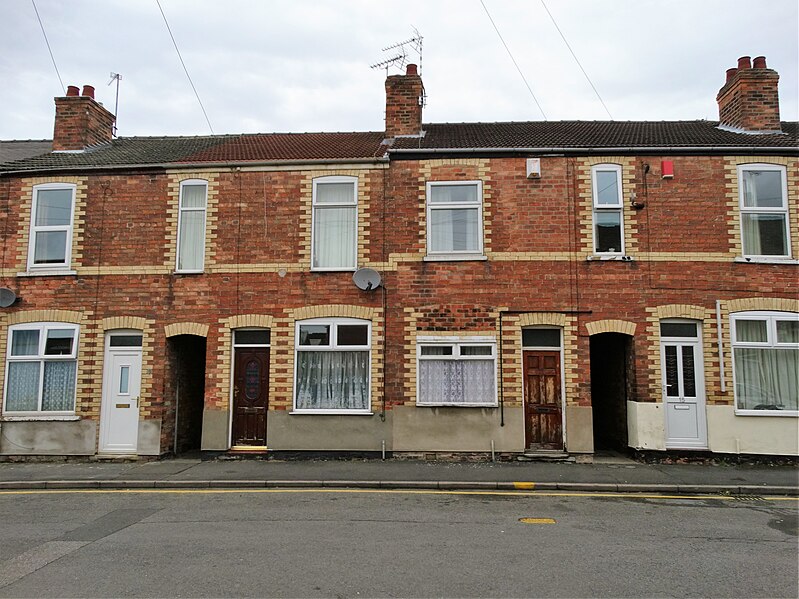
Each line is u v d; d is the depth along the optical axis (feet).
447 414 39.29
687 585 17.83
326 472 35.19
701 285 39.60
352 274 41.11
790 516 26.40
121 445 40.70
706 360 38.96
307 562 19.76
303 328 41.24
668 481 32.65
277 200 42.29
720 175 40.55
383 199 41.75
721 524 24.89
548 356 40.19
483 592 17.20
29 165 44.29
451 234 41.45
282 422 39.93
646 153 40.88
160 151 48.47
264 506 28.09
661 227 40.22
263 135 55.01
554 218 40.75
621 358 41.45
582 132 48.16
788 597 16.96
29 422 40.83
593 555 20.52
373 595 16.99
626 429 40.40
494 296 40.19
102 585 17.87
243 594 17.08
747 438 38.04
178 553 20.81
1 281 42.68
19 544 22.16
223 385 40.73
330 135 53.98
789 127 48.57
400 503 28.60
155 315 41.68
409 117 47.01
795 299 39.37
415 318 40.42
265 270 41.52
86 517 26.27
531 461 38.24
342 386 40.65
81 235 42.73
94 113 50.65
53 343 42.01
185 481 33.14
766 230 40.45
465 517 25.80
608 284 39.86
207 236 42.16
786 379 39.06
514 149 40.96
